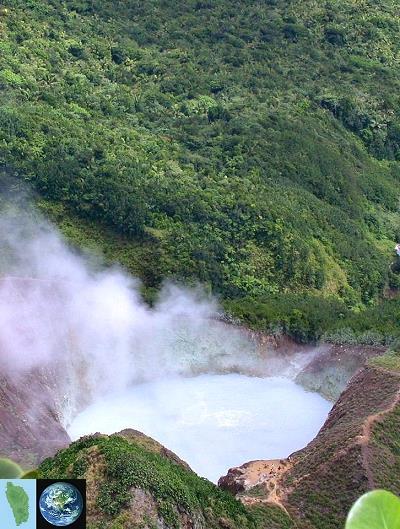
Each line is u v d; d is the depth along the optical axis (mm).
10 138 81562
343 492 44219
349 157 108250
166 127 100125
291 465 48125
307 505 43969
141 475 35000
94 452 36219
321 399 66500
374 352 67062
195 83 112188
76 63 106938
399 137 118750
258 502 43688
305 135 104125
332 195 99062
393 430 48906
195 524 35781
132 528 32875
